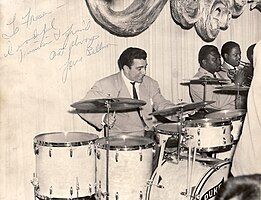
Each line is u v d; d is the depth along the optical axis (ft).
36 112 15.10
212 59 19.22
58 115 15.40
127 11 16.39
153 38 17.35
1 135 14.67
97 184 14.03
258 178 3.80
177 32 18.12
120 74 16.37
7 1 14.42
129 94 16.37
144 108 16.57
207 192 12.45
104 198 13.76
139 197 13.64
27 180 15.24
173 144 14.35
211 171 12.62
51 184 13.50
